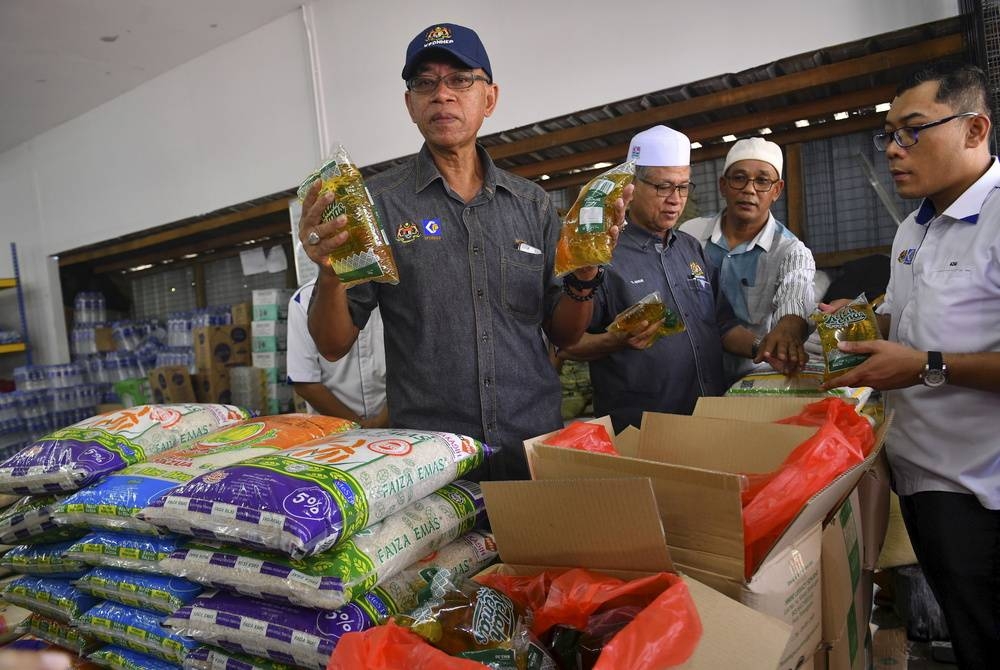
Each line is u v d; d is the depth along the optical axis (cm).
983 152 145
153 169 488
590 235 119
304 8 375
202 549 101
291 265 475
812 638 91
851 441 97
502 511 87
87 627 117
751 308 232
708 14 247
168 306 598
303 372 231
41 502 127
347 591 90
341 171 105
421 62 138
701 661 68
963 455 148
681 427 114
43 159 586
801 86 237
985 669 148
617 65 271
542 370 156
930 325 149
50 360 613
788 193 277
